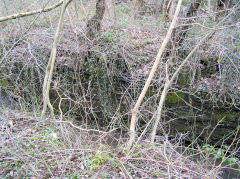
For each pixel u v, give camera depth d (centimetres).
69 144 408
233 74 544
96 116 649
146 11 905
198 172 363
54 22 667
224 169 478
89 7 746
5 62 596
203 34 562
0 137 390
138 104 401
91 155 382
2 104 604
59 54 636
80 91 659
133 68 613
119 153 400
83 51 612
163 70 561
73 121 612
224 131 576
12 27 638
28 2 661
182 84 587
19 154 354
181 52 589
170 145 403
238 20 531
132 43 658
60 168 344
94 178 328
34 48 593
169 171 357
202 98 573
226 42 542
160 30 733
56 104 675
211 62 575
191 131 604
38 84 646
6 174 323
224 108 564
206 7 627
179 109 596
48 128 448
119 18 788
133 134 411
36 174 324
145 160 378
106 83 635
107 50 627
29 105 623
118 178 336
